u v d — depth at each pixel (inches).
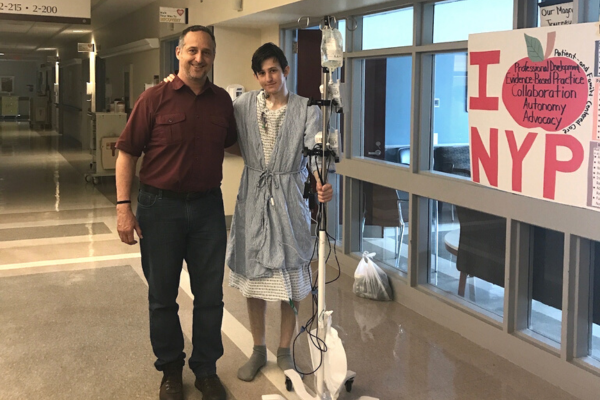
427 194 161.5
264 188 119.6
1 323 155.6
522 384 124.5
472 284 156.1
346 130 201.0
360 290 179.2
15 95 1211.9
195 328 119.3
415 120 166.9
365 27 195.6
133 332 150.2
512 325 136.6
